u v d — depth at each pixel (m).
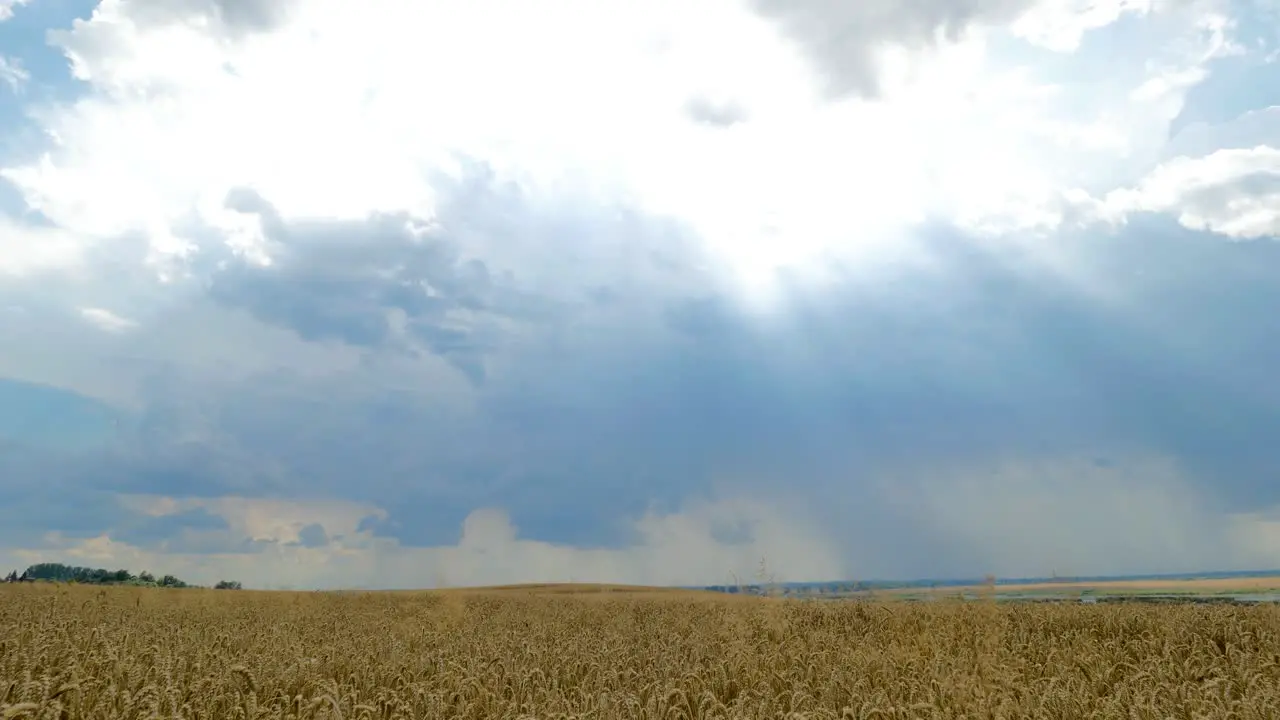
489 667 10.52
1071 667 10.88
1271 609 15.37
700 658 12.09
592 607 25.30
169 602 23.83
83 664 9.04
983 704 8.63
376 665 10.62
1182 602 20.25
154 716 6.72
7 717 6.51
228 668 8.91
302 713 7.85
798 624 16.73
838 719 8.05
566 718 8.02
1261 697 8.33
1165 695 8.87
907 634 14.57
